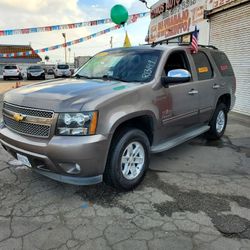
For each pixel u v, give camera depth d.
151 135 3.94
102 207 3.24
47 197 3.44
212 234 2.77
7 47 42.03
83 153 2.94
